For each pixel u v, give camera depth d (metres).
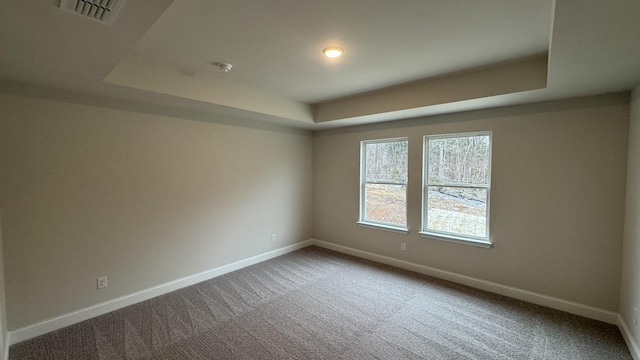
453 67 2.77
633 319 2.28
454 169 3.73
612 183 2.68
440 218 3.86
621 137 2.62
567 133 2.89
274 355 2.24
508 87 2.69
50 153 2.56
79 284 2.74
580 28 1.45
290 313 2.88
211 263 3.80
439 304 3.07
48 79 2.30
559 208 2.95
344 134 4.83
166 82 2.73
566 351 2.29
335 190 5.00
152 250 3.24
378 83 3.28
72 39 1.60
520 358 2.21
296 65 2.75
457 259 3.66
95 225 2.83
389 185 4.40
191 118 3.54
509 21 1.91
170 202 3.38
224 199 3.94
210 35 2.15
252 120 4.23
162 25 2.00
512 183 3.22
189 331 2.56
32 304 2.48
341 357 2.21
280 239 4.76
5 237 2.35
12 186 2.39
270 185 4.55
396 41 2.22
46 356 2.22
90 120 2.77
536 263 3.10
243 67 2.80
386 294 3.30
